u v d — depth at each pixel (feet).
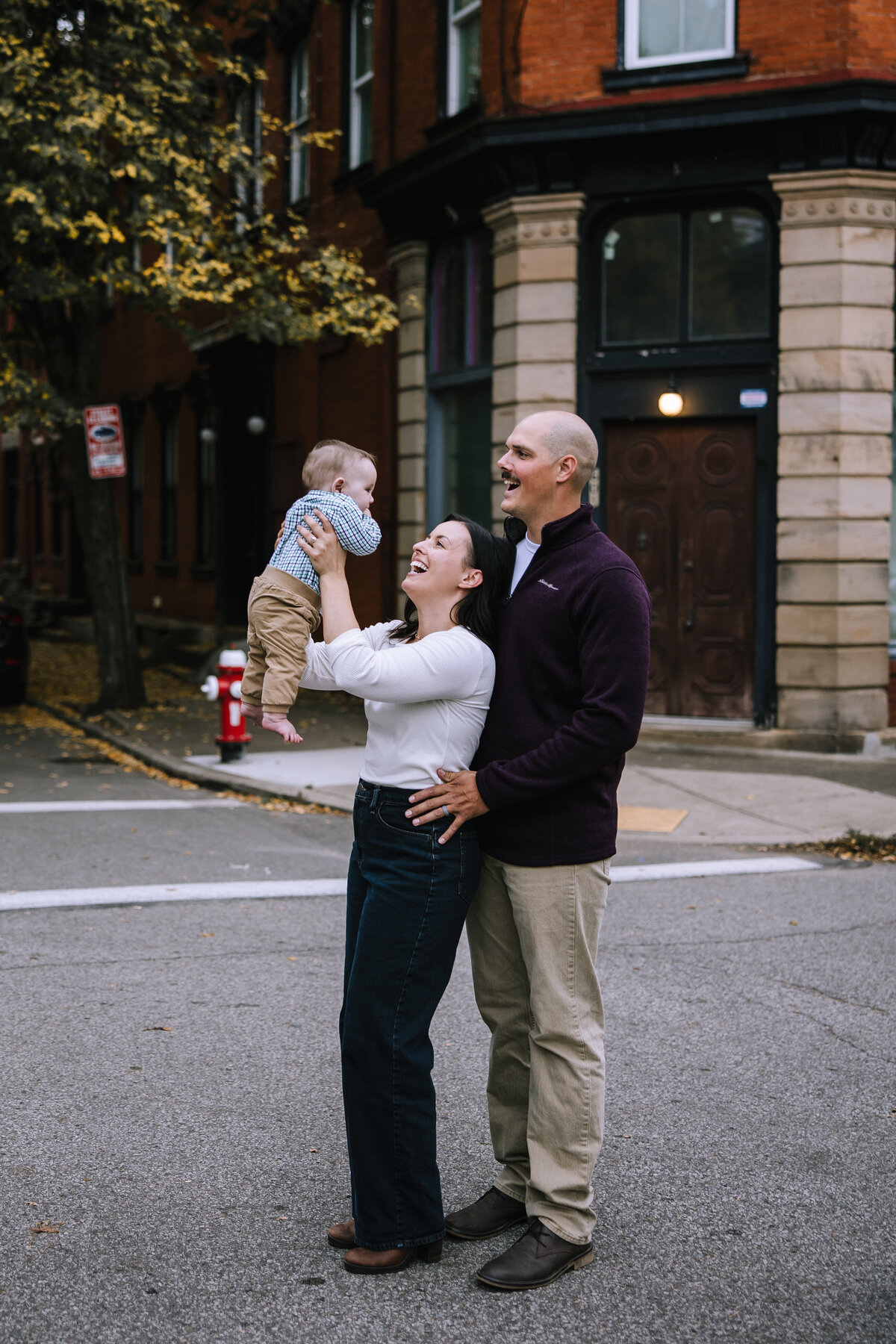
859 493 37.73
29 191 37.29
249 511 66.80
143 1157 12.30
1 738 43.83
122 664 48.57
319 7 54.54
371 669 9.95
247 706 11.22
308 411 56.80
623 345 40.19
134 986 17.39
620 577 10.07
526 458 10.44
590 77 39.19
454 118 43.60
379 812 10.29
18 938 19.66
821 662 38.01
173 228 41.09
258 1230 10.96
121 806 31.17
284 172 59.16
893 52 37.01
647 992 17.52
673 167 38.81
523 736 10.33
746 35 37.76
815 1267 10.41
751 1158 12.43
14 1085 13.96
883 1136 12.96
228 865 24.93
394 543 49.42
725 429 39.58
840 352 37.37
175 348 73.05
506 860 10.39
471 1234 10.93
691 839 27.81
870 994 17.48
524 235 40.16
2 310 46.16
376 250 50.55
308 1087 14.05
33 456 94.17
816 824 29.19
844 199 37.09
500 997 10.96
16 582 92.02
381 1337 9.34
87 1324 9.45
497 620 10.56
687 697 40.32
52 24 40.68
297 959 18.78
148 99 40.29
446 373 46.47
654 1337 9.39
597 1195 11.68
